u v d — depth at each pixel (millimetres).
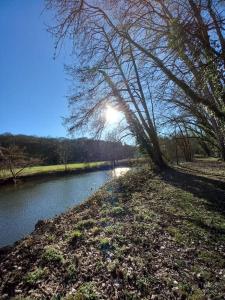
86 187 28094
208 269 5191
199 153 60750
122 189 15320
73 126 15805
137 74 9055
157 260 5680
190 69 7117
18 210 19062
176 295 4457
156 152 23781
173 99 15250
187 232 7137
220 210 9016
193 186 13922
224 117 8227
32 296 4910
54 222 10555
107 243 6586
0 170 42562
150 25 7449
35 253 6832
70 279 5246
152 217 8688
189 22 6406
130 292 4633
